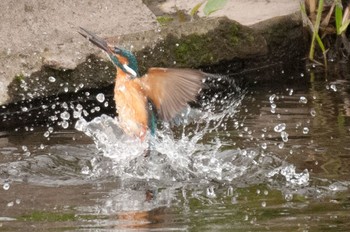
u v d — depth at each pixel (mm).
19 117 12188
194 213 8164
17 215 8156
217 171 9609
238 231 7543
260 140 10672
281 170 9555
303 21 14508
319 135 10789
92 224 7832
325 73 14320
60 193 8922
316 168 9555
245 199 8633
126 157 9953
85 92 12805
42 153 10312
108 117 11172
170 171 9672
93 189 9094
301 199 8570
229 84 13836
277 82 13953
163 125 10883
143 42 13258
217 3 12023
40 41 12875
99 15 13852
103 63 12789
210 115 12016
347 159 9820
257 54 14094
